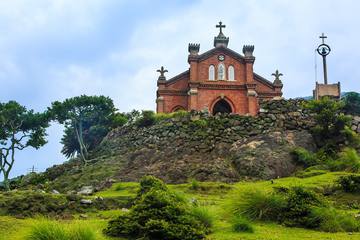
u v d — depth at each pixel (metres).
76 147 50.72
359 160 24.84
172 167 28.12
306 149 28.44
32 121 41.53
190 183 24.25
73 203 18.28
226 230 13.32
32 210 17.39
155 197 13.30
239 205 14.74
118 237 12.73
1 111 40.12
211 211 14.00
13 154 39.34
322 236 12.51
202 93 45.56
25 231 12.56
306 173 24.92
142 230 12.55
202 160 28.56
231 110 45.81
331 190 19.33
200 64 46.44
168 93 46.53
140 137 33.41
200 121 31.31
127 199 18.92
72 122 44.66
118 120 46.16
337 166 25.48
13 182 39.47
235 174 26.42
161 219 12.64
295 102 32.09
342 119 29.42
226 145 29.47
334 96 37.22
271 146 28.33
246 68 46.47
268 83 47.81
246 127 30.52
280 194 15.14
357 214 15.20
